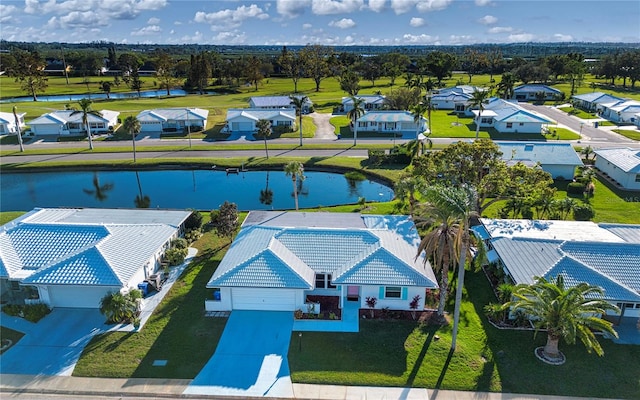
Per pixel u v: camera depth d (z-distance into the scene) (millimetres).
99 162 73688
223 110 116375
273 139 89625
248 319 32594
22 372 27531
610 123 101938
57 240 36688
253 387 26312
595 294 31172
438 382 26625
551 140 87438
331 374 27234
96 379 26984
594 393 25906
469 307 34094
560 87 159625
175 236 43688
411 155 72500
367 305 33625
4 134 93125
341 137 91250
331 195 61750
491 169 44969
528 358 28672
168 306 34188
